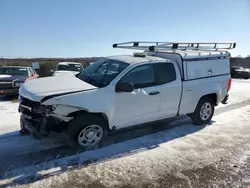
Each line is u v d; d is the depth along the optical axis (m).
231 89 13.38
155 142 4.80
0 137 4.82
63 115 3.92
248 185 3.33
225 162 3.99
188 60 5.43
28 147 4.38
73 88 4.14
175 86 5.18
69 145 4.37
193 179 3.45
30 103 4.12
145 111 4.84
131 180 3.39
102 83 4.44
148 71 4.82
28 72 10.24
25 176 3.42
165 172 3.63
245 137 5.20
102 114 4.32
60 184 3.25
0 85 8.74
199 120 5.91
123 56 5.34
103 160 3.97
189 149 4.50
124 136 5.08
